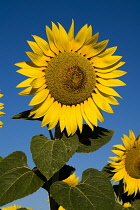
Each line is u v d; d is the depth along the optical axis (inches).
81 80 50.9
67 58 51.1
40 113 50.1
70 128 50.7
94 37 50.2
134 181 63.8
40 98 50.0
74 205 46.4
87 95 51.7
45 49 49.8
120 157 63.1
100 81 51.7
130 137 63.8
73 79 50.7
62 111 51.3
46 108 50.6
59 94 50.9
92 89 51.8
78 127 52.8
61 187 48.2
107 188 48.6
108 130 54.1
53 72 50.7
